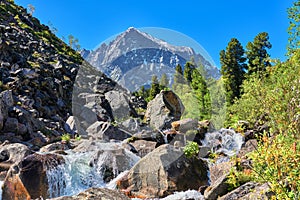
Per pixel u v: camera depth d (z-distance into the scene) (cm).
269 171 500
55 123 2008
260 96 1134
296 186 491
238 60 3625
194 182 878
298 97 791
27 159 942
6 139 1516
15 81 2320
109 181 963
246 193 618
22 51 3362
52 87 2698
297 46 1114
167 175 844
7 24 4453
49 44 4481
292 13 1104
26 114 1770
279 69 1127
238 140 1305
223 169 857
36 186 903
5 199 879
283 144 522
